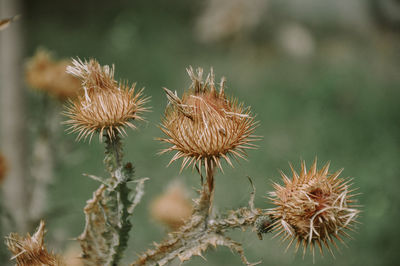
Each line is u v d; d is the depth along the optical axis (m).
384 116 1.51
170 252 0.40
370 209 1.04
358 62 1.97
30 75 0.60
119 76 1.73
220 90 0.42
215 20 2.12
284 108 1.55
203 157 0.41
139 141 1.21
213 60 2.04
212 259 0.83
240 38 2.09
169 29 2.28
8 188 0.60
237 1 2.11
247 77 1.88
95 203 0.40
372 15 2.10
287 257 0.84
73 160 0.62
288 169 1.22
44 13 2.28
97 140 1.09
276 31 2.09
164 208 0.53
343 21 2.10
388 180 1.14
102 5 2.38
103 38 2.13
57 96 0.59
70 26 2.25
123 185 0.40
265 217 0.40
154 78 1.74
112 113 0.40
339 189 0.40
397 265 0.93
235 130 0.41
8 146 0.63
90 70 0.41
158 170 1.07
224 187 1.06
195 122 0.40
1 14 0.67
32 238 0.40
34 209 0.58
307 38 2.05
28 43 1.96
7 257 0.46
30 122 0.61
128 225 0.40
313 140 1.38
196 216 0.40
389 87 1.77
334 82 1.68
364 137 1.39
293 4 2.09
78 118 0.41
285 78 1.85
